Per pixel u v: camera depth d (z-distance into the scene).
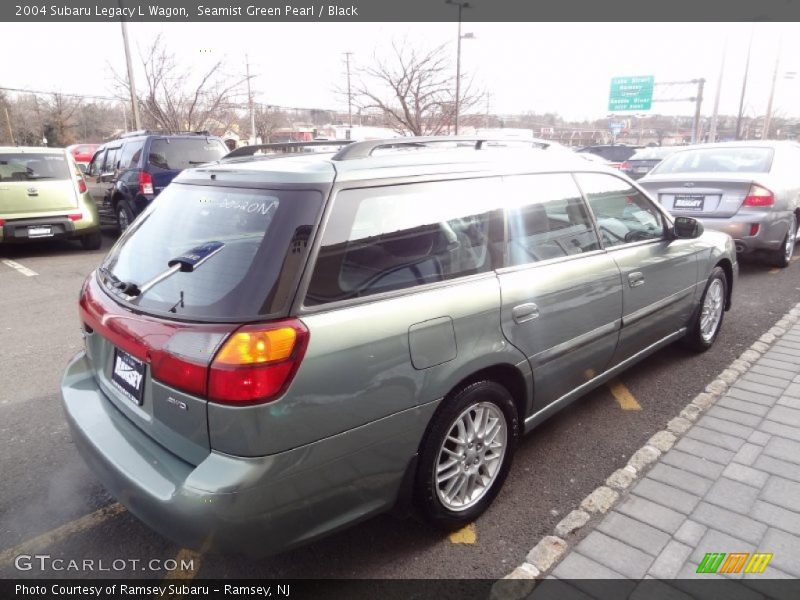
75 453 3.43
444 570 2.47
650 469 3.09
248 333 1.96
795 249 9.00
